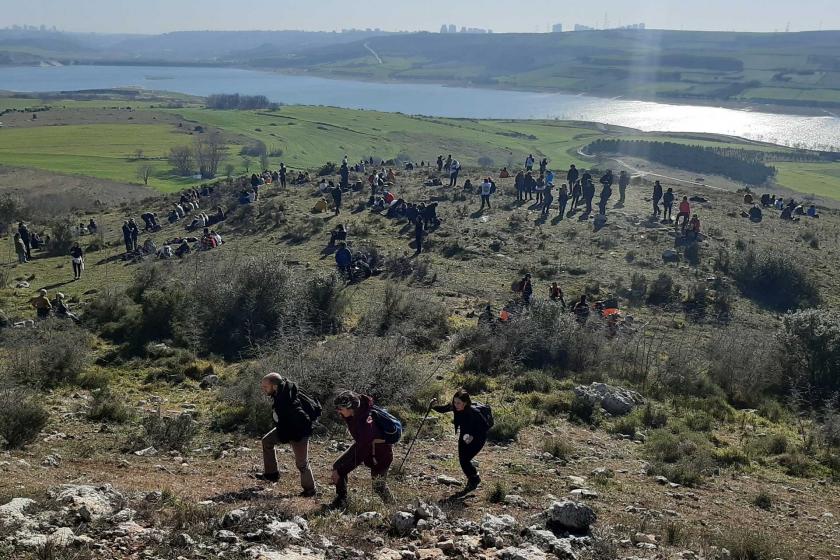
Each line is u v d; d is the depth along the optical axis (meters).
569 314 20.27
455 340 19.53
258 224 36.84
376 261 29.44
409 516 7.23
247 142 136.38
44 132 142.00
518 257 31.00
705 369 18.31
